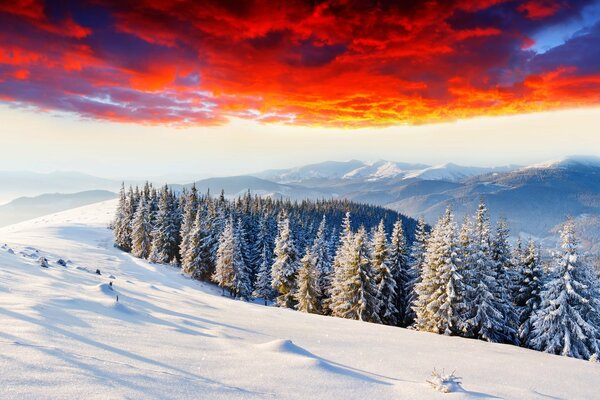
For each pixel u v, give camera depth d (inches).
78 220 6254.9
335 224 5807.1
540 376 420.8
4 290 426.3
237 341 357.7
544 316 1029.8
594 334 967.6
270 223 2883.9
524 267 1272.1
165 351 265.6
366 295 1416.1
